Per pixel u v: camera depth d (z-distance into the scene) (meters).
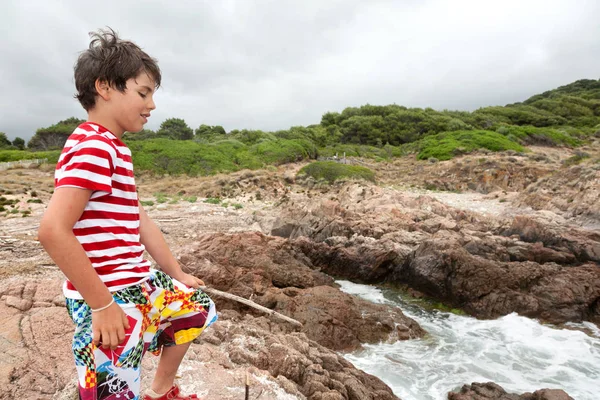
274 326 6.71
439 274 10.02
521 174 27.75
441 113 63.41
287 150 38.28
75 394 3.07
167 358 2.06
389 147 48.47
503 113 62.38
